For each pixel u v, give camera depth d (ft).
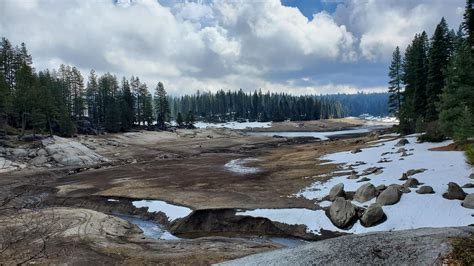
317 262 33.91
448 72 112.98
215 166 156.76
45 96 211.00
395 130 208.44
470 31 101.30
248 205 86.02
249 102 590.14
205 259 50.47
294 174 120.78
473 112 88.17
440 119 112.78
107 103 327.26
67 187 120.16
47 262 47.98
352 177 98.02
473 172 80.94
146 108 348.79
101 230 68.54
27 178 139.64
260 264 37.27
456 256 29.17
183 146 255.91
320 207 80.79
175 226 80.53
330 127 493.77
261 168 143.64
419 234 36.14
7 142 184.24
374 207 69.31
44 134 217.15
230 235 76.33
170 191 106.52
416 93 176.24
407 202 72.02
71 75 299.99
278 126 485.56
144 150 231.09
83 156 186.70
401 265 30.27
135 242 62.90
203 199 94.43
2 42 239.50
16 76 225.97
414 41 185.88
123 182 125.08
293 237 72.23
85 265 48.80
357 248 35.22
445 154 104.88
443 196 70.69
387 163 107.96
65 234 62.44
